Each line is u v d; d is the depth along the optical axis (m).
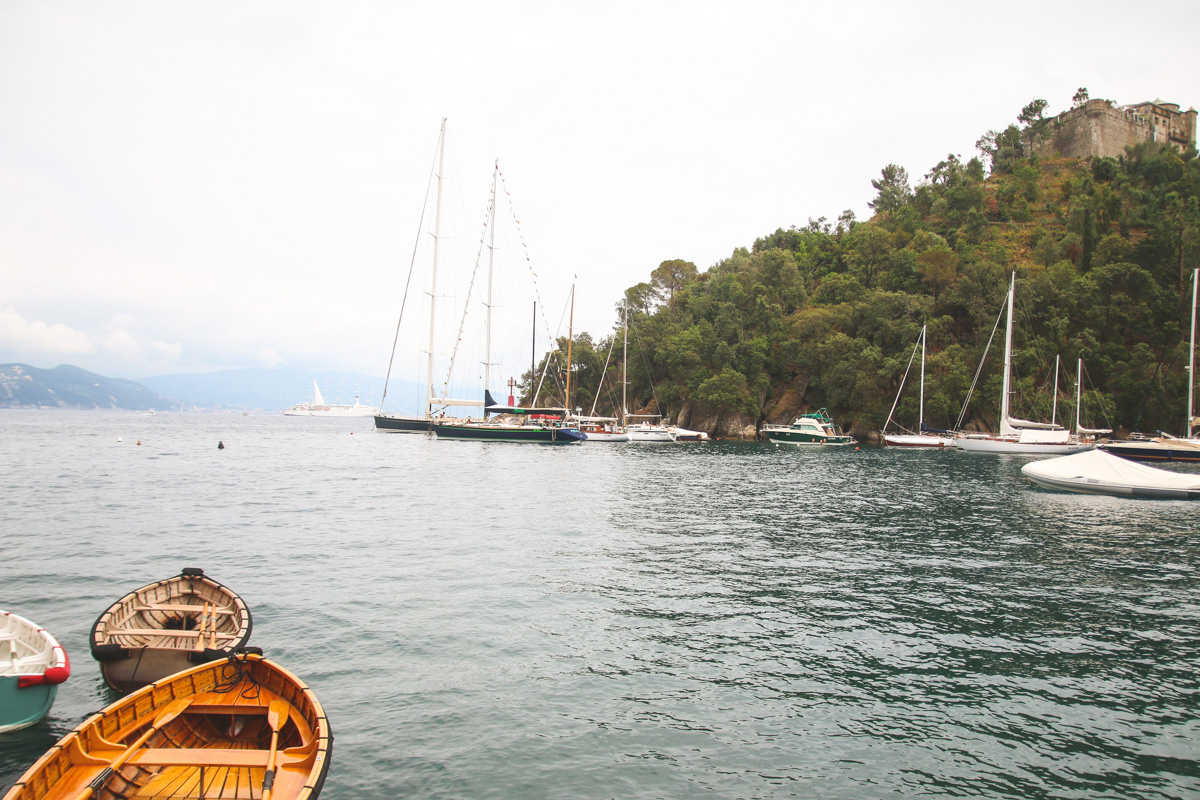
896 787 10.38
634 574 22.27
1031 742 11.73
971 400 98.62
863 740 11.74
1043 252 121.06
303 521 31.12
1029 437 82.12
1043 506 39.09
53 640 11.91
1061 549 27.30
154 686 10.09
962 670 14.77
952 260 117.75
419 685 13.54
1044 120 176.62
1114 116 168.75
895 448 94.69
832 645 16.12
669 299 148.25
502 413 103.06
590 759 11.00
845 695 13.45
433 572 22.03
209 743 10.12
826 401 116.69
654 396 126.94
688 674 14.34
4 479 46.69
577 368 133.62
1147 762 11.14
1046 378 99.25
